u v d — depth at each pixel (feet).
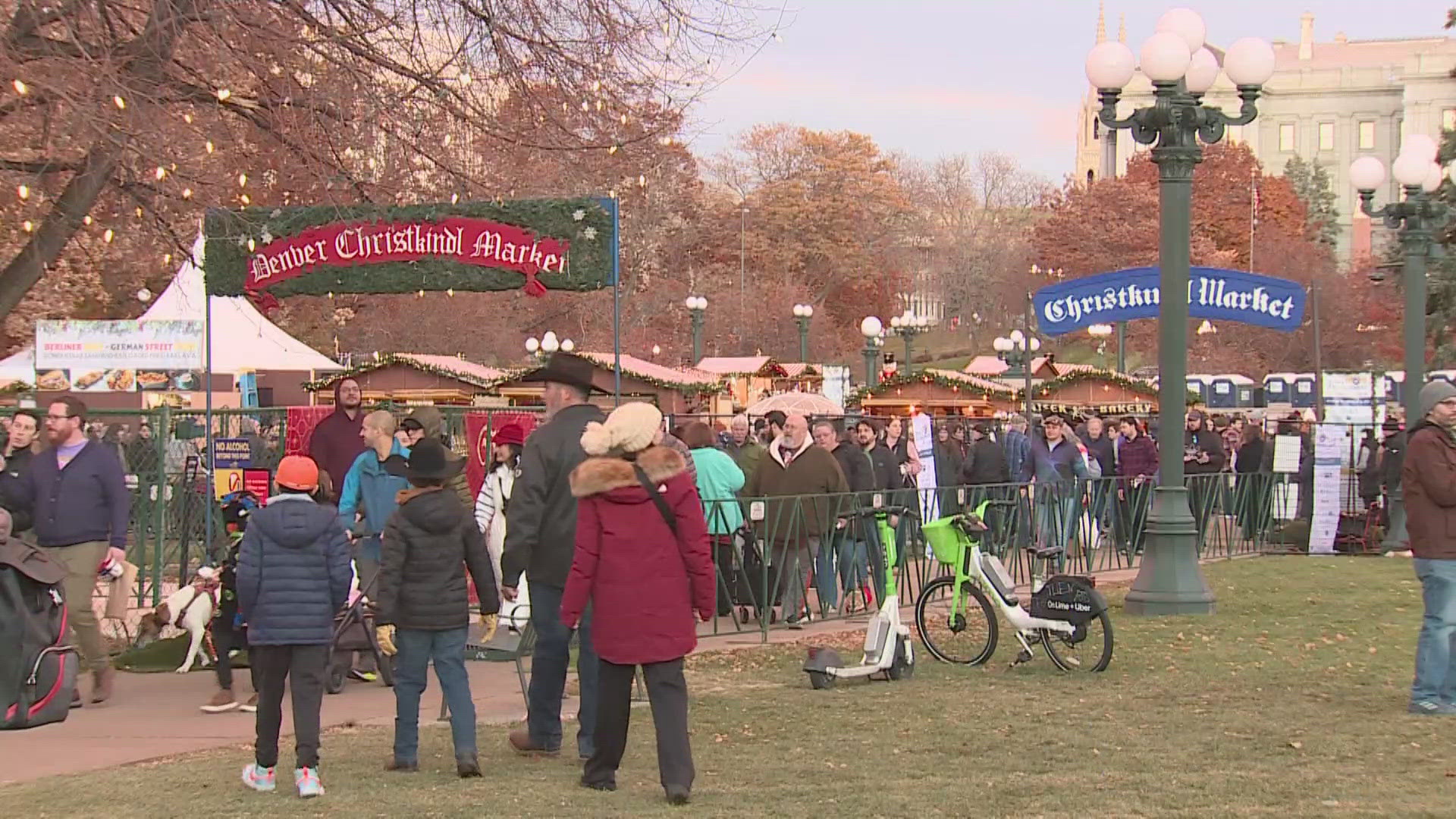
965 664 46.65
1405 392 84.74
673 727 27.73
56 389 70.85
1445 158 188.14
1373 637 50.75
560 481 31.96
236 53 56.59
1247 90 57.06
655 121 67.82
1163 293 57.88
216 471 59.93
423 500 30.83
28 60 54.44
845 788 28.58
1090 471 80.94
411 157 62.18
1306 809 25.68
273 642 29.37
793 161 386.52
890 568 44.39
